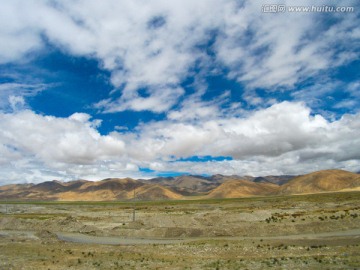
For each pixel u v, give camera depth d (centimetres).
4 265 4322
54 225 10144
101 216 12638
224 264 4203
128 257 4894
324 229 7638
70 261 4606
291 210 11938
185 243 6259
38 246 6141
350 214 8600
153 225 9312
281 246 5456
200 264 4262
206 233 7881
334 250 4853
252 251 5109
